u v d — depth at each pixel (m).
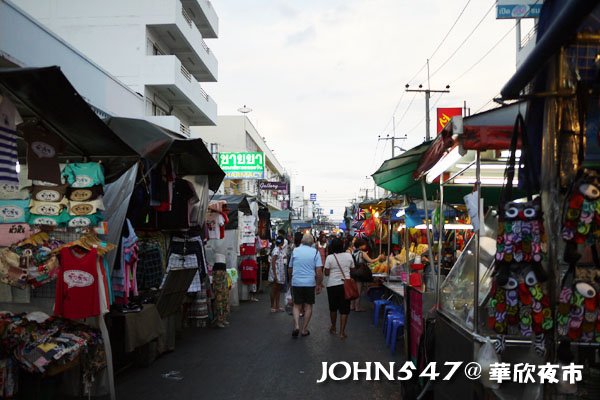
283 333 9.95
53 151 5.19
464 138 4.15
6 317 4.95
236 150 45.56
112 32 23.19
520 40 17.83
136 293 6.97
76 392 5.57
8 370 4.55
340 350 8.39
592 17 2.64
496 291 3.35
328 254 9.96
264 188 35.97
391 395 5.99
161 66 23.06
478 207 4.04
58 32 23.31
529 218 3.25
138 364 7.29
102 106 12.98
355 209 28.03
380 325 10.90
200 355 8.03
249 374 6.88
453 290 4.74
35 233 5.49
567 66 3.02
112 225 6.42
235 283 13.89
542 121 3.50
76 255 5.36
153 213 8.57
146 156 6.72
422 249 12.44
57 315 5.27
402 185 9.12
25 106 4.64
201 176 9.39
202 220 9.29
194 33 26.77
